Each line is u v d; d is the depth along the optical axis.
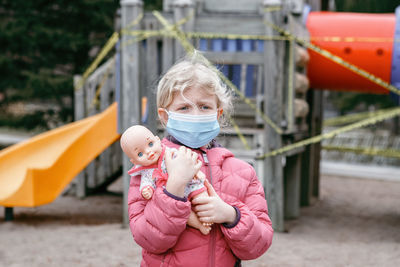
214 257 1.85
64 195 8.81
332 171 12.62
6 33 13.53
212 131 1.88
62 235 5.88
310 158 8.34
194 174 1.76
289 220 7.15
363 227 6.79
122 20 5.96
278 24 5.85
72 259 4.90
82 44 13.66
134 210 1.88
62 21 14.13
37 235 5.89
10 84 14.27
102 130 6.68
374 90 6.93
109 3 13.64
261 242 1.86
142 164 1.81
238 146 6.25
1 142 17.22
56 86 13.55
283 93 6.09
